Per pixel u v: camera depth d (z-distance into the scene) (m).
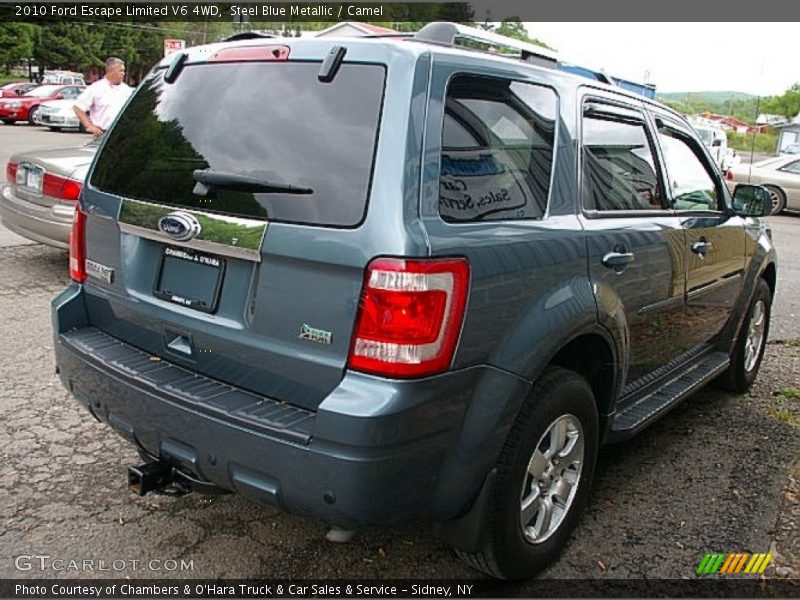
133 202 2.85
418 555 3.13
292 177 2.45
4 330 5.50
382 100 2.38
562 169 2.94
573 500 3.09
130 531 3.19
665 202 3.75
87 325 3.19
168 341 2.82
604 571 3.07
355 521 2.28
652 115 3.78
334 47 2.54
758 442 4.37
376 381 2.27
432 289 2.27
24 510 3.29
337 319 2.32
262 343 2.48
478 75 2.62
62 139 21.98
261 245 2.43
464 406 2.45
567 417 2.92
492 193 2.59
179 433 2.56
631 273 3.23
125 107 3.19
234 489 2.49
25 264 7.39
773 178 16.25
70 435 3.98
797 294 8.40
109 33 50.44
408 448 2.30
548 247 2.72
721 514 3.54
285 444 2.31
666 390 4.04
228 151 2.63
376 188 2.29
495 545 2.71
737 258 4.54
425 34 2.90
